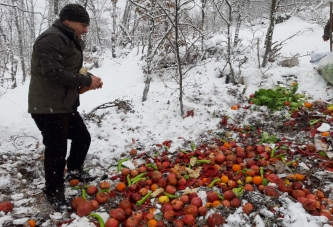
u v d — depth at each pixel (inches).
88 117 218.8
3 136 195.8
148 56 259.1
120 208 120.5
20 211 122.8
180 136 194.1
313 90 234.5
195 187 138.3
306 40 445.7
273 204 116.6
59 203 123.7
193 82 274.4
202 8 316.5
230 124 203.2
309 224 104.5
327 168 147.9
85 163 163.6
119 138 192.2
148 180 141.1
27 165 161.8
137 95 262.2
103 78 352.5
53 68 103.7
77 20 112.8
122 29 606.5
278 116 205.0
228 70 276.4
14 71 483.2
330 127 182.4
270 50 271.1
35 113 113.8
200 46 334.6
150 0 273.6
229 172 145.1
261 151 161.5
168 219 116.0
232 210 120.6
